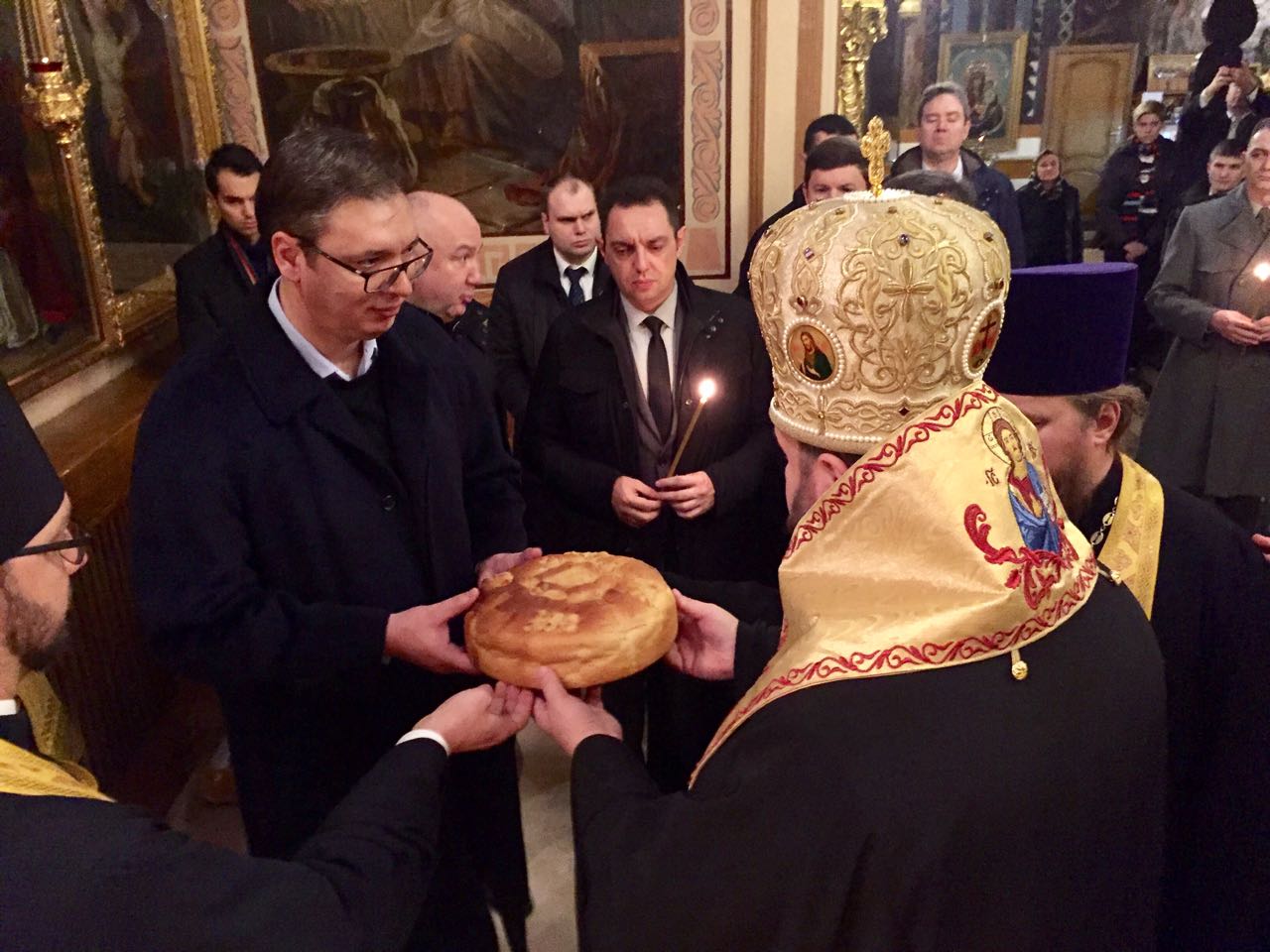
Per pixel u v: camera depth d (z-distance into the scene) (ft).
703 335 7.69
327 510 4.76
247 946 2.65
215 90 14.07
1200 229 11.18
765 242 3.48
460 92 14.57
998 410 2.98
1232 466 11.23
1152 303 11.56
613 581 4.47
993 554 2.72
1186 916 4.37
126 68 11.19
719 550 7.74
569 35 14.49
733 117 15.07
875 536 2.81
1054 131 20.97
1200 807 4.27
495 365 10.53
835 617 2.82
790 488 3.51
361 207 4.25
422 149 14.78
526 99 14.70
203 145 13.85
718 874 2.68
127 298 10.84
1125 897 2.89
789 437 3.45
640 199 7.43
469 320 10.07
